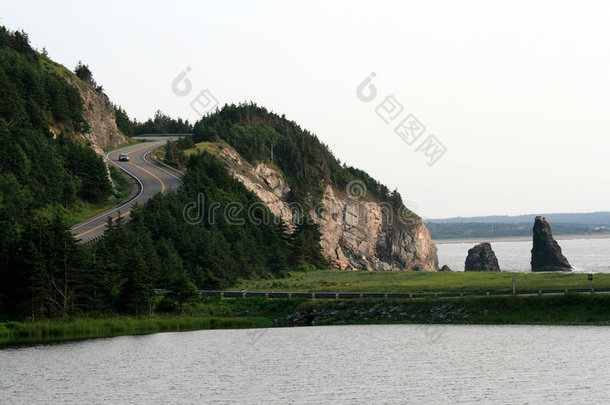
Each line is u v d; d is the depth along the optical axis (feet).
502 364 171.12
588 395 139.23
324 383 158.81
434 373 165.27
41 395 151.02
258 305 291.99
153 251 322.96
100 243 294.66
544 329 217.56
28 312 254.06
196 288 299.79
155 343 224.12
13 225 278.87
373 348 202.49
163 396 149.48
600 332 205.77
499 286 276.62
